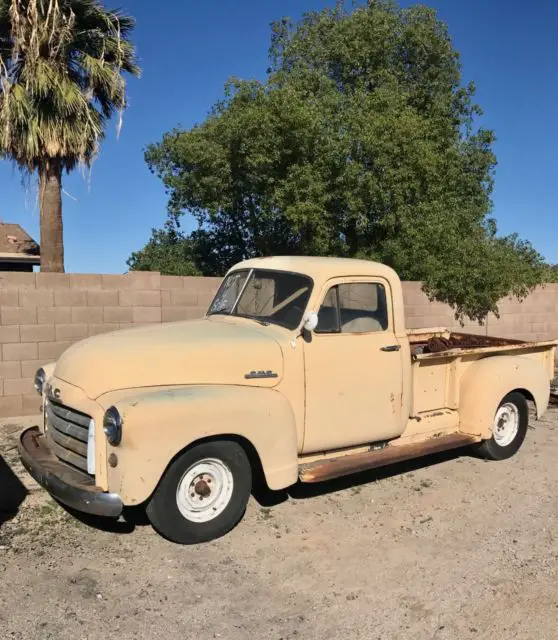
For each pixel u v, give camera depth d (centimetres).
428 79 1866
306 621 360
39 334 817
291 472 480
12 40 1133
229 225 1803
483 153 1781
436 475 625
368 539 472
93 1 1144
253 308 558
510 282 1223
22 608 363
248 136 1356
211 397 440
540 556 447
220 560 432
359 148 1310
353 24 1773
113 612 363
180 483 439
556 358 1347
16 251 1641
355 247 1487
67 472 437
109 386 434
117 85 1173
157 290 892
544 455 701
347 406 536
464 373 655
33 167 1167
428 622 361
